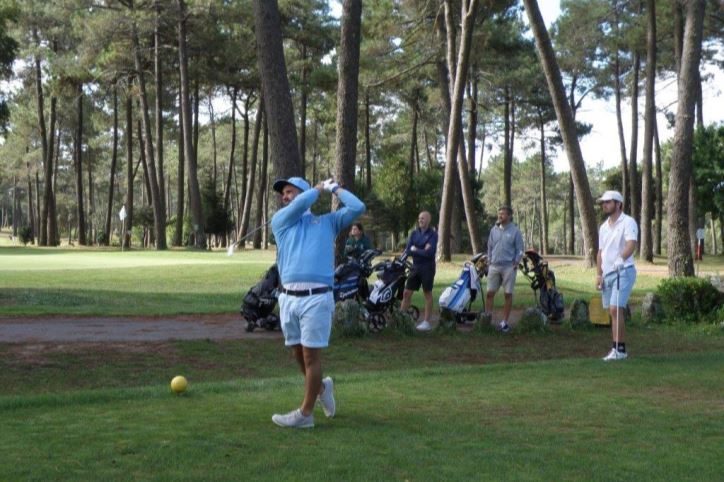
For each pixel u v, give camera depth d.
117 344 10.91
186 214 60.12
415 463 4.84
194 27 46.09
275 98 14.28
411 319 12.41
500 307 17.33
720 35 40.06
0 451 4.99
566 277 23.98
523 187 106.62
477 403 6.73
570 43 41.69
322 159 80.25
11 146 70.75
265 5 14.22
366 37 36.09
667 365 9.10
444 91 37.78
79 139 59.50
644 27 39.69
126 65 48.94
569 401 6.84
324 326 5.77
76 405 6.47
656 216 51.62
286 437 5.45
